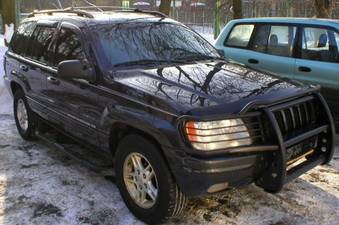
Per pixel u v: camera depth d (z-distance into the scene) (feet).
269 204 14.44
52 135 20.04
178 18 92.38
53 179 16.51
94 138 15.25
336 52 21.17
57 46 17.43
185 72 14.57
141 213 13.41
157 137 12.12
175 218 13.58
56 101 17.21
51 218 13.73
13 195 15.23
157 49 16.21
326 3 39.22
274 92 13.03
